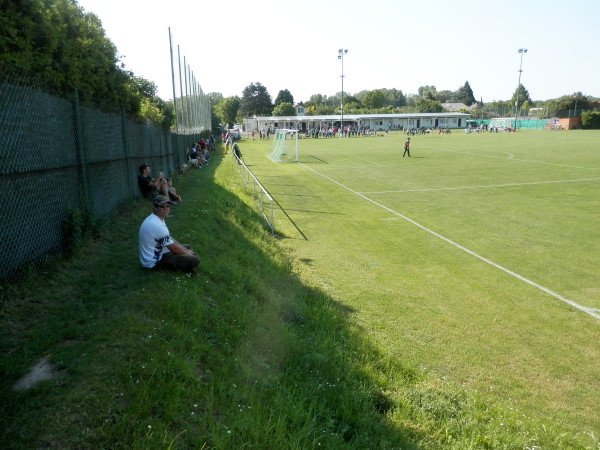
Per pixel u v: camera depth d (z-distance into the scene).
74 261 6.90
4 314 4.89
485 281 9.27
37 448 2.98
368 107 145.25
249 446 3.38
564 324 7.34
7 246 5.45
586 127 86.62
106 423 3.24
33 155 6.21
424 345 6.58
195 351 4.55
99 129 9.37
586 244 11.70
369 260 10.77
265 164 34.81
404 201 18.22
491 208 16.34
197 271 6.97
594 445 4.47
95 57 10.72
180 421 3.44
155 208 6.64
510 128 83.75
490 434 4.39
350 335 6.49
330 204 18.06
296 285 8.55
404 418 4.55
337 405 4.52
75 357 4.07
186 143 30.30
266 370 4.85
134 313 5.05
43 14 7.42
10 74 5.76
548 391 5.52
